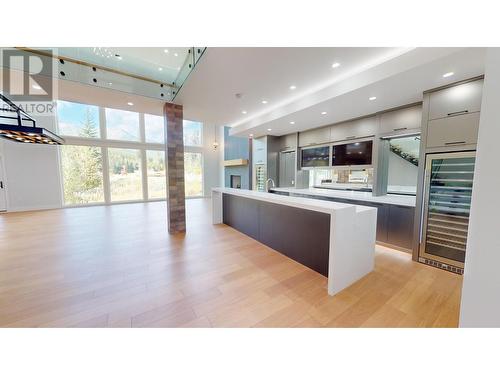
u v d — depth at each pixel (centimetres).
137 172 798
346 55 221
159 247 323
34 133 315
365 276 235
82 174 700
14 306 180
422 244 269
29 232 404
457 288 211
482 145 58
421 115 292
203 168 967
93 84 289
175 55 291
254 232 359
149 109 407
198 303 186
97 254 295
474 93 226
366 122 374
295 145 529
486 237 59
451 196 249
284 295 198
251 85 293
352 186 470
